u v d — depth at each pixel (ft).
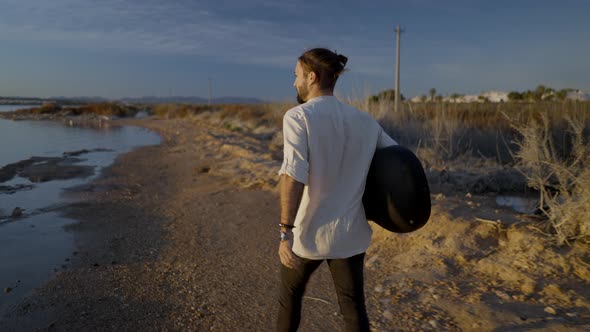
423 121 31.71
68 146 48.88
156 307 9.60
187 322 8.91
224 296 10.16
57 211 18.88
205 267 12.06
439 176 20.57
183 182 26.02
